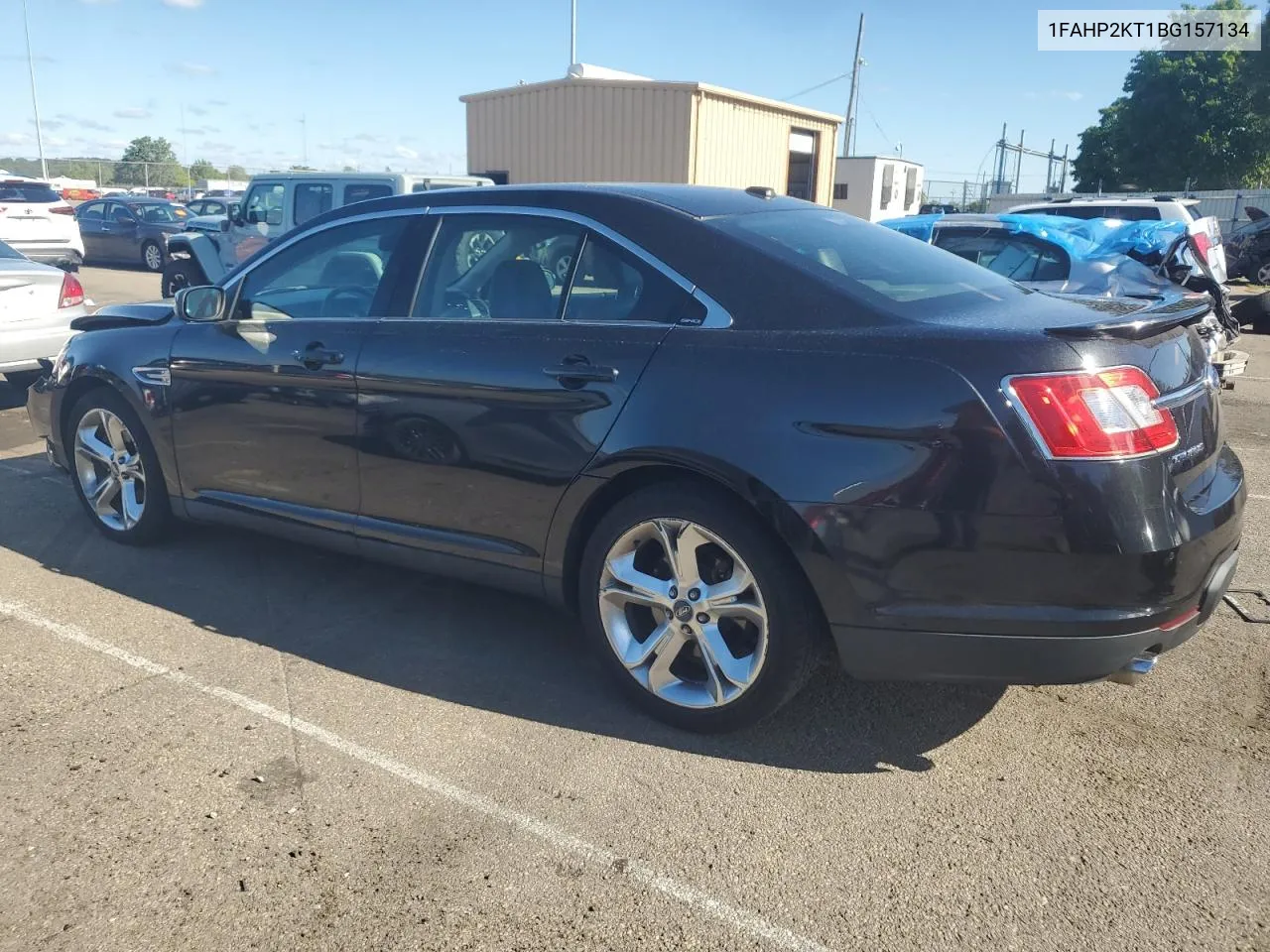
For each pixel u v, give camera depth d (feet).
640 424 10.25
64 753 10.19
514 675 12.05
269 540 16.65
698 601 10.36
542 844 8.89
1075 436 8.66
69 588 14.47
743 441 9.65
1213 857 8.77
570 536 11.10
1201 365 10.27
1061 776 10.01
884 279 10.54
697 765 10.18
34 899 8.13
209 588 14.56
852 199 79.61
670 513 10.29
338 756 10.23
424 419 11.92
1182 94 108.27
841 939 7.79
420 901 8.16
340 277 13.38
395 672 12.07
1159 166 111.65
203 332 14.35
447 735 10.68
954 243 27.40
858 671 9.71
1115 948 7.70
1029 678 9.16
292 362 13.12
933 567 9.09
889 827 9.18
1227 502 9.78
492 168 57.52
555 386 10.86
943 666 9.34
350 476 12.84
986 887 8.38
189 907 8.07
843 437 9.29
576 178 54.54
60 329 24.84
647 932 7.86
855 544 9.26
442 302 12.34
